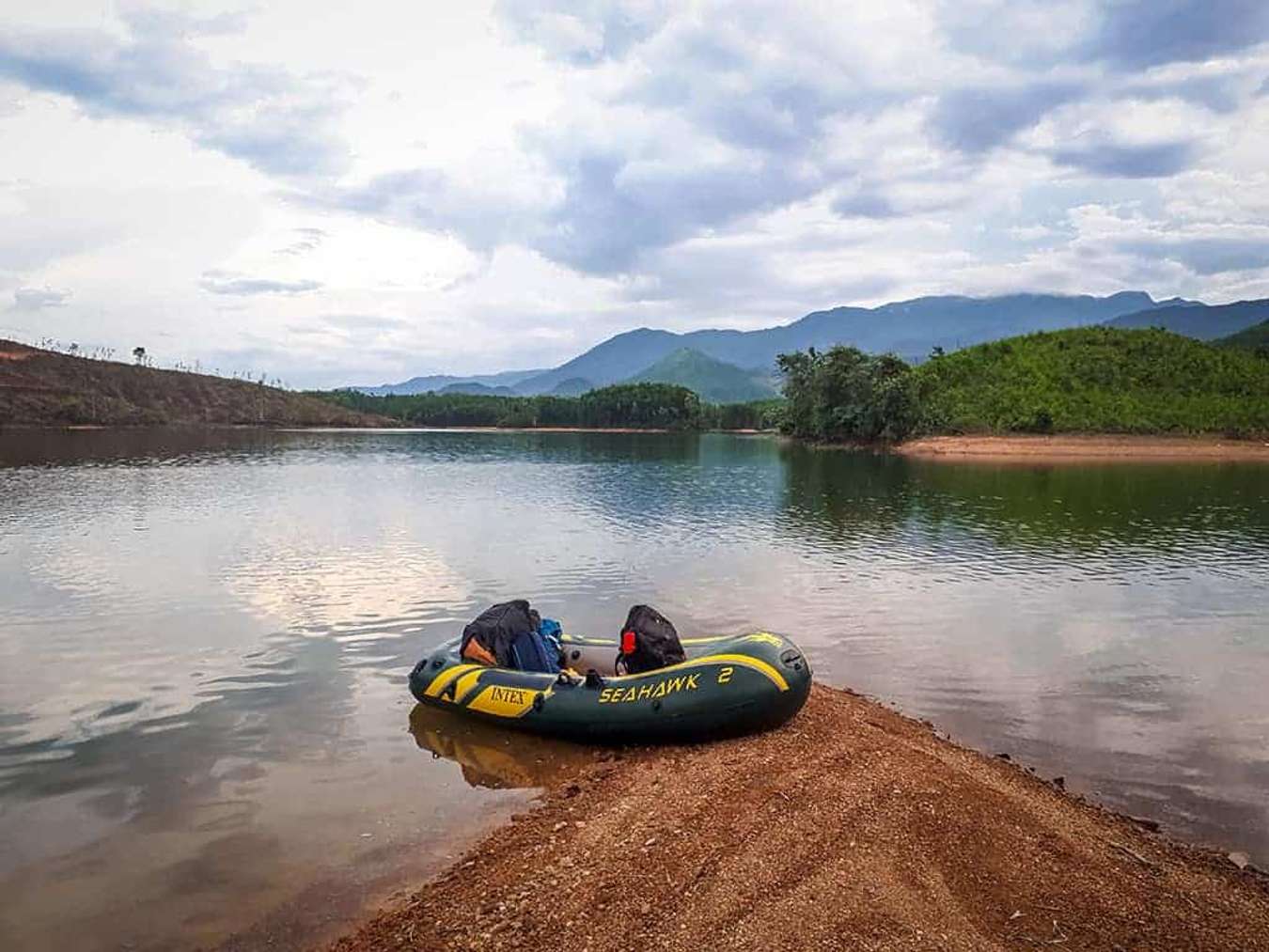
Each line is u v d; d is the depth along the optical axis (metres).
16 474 42.78
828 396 83.06
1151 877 6.22
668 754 8.65
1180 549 22.73
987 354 96.12
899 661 12.37
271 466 50.97
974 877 6.05
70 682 11.21
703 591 16.91
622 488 39.16
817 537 24.38
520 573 18.64
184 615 14.83
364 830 7.25
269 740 9.30
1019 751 9.05
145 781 8.23
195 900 6.16
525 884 6.05
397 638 13.41
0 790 8.02
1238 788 8.17
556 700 9.28
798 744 8.45
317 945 5.59
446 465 54.12
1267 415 76.38
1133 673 11.89
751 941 5.22
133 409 117.12
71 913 6.00
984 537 24.62
